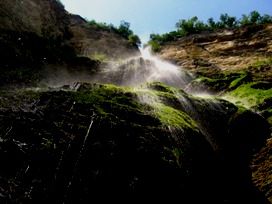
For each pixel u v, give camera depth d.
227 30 24.17
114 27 31.62
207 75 17.73
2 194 2.50
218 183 5.44
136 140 4.12
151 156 4.00
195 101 8.12
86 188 3.06
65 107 4.11
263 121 8.57
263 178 6.27
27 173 2.82
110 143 3.75
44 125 3.54
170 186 3.83
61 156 3.20
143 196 3.45
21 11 18.62
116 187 3.29
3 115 3.44
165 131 4.80
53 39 20.22
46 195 2.77
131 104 5.35
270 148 7.15
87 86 5.76
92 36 25.75
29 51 14.86
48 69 14.79
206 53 22.30
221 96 12.50
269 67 15.35
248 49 20.25
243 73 15.21
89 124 3.91
